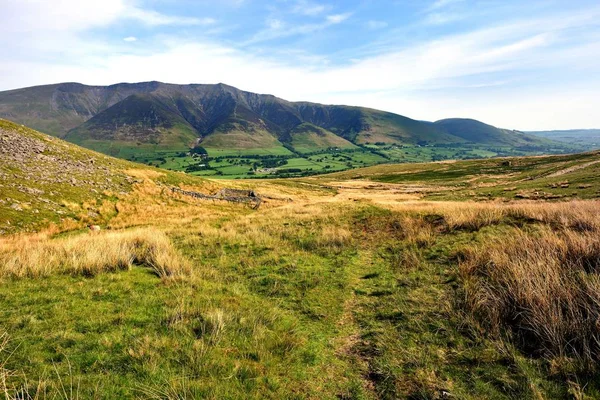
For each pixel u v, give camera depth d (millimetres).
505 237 10875
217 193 44312
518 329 5910
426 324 6465
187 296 7918
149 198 33250
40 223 19906
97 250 11133
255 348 5680
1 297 7434
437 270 9453
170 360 5195
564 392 4312
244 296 8344
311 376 5125
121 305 7281
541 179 59094
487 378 4777
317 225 17547
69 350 5320
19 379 4531
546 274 6734
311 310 7664
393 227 15438
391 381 4922
